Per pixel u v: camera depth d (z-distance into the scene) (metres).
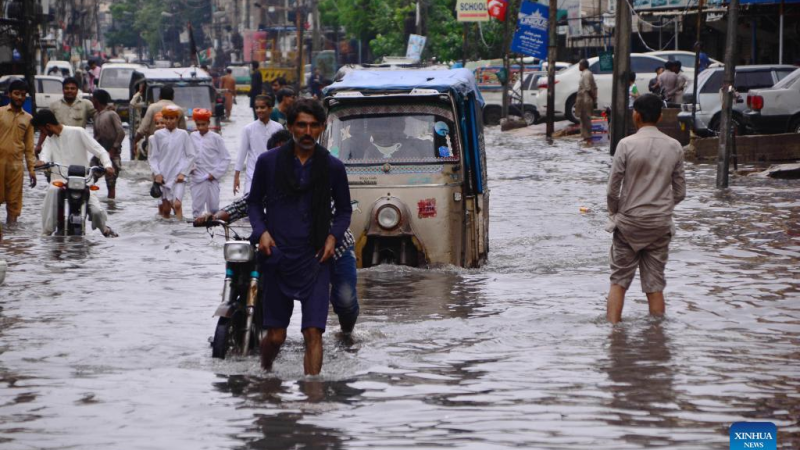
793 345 11.27
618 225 12.70
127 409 8.98
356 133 17.16
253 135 21.23
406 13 83.69
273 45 147.25
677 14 49.31
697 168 33.47
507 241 20.19
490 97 64.31
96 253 18.75
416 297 14.57
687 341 11.48
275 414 8.80
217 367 10.56
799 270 16.09
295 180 9.95
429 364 10.62
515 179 32.00
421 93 16.89
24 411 8.95
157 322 12.91
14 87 22.33
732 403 9.00
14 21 50.72
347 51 108.56
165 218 23.34
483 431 8.24
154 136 23.11
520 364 10.56
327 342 11.76
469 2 62.28
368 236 16.81
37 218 23.77
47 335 12.13
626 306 13.74
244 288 11.26
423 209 16.86
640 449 7.74
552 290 15.04
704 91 39.81
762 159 35.12
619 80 40.19
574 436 8.08
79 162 21.94
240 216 11.66
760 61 55.62
